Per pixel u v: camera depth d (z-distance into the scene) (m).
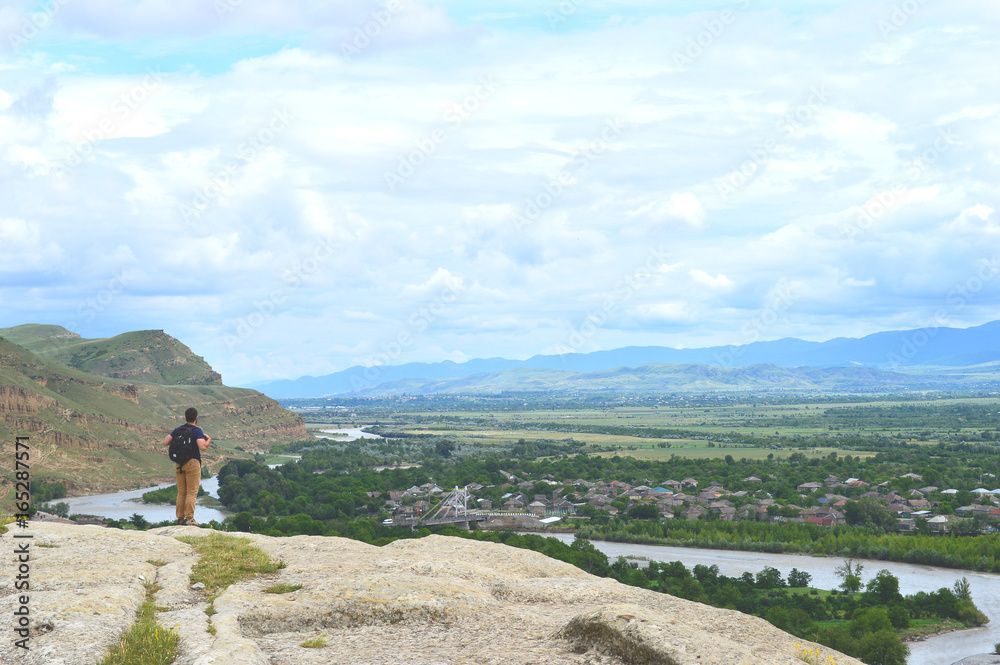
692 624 18.12
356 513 159.75
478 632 16.53
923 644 75.19
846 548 115.38
